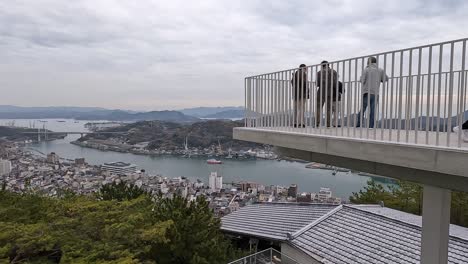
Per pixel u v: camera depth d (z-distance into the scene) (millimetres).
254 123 7922
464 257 8359
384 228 10703
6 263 5020
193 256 8422
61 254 6086
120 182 11539
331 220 12219
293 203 15680
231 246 11539
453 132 5582
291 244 11117
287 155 7316
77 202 7656
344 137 5215
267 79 7402
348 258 9508
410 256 8797
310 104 6223
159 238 6559
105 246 5770
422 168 4113
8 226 5652
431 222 5004
